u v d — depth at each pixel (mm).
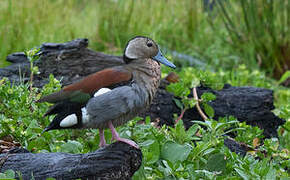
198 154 8312
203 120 11023
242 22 18125
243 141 9734
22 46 14898
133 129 8656
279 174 8305
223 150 8680
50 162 7191
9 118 9242
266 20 17375
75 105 7395
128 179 7293
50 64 11523
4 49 14422
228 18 17594
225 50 17500
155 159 7988
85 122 7465
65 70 11578
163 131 9133
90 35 17047
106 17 17594
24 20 16312
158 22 18500
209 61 17094
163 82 11672
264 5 17078
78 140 8984
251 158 8672
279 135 11391
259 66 17359
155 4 19344
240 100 11359
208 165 8133
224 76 14227
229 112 11164
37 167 7133
